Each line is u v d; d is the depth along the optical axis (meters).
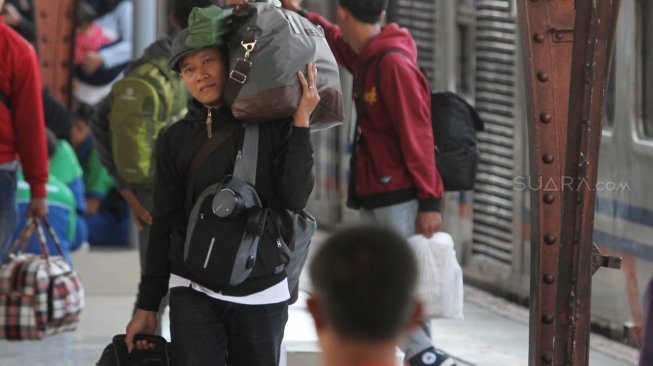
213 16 8.19
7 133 12.59
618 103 14.47
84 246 19.72
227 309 8.30
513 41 16.53
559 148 7.61
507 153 16.78
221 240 8.08
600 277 14.84
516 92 16.48
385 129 11.76
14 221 12.76
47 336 13.84
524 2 7.54
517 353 14.31
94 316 15.39
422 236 11.66
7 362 12.96
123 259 19.20
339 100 8.38
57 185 16.22
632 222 14.25
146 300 8.63
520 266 16.66
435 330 15.46
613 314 14.65
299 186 8.23
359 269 4.66
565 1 7.55
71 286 13.93
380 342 4.65
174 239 8.52
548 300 7.65
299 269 8.75
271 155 8.31
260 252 8.27
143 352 8.66
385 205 11.77
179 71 8.55
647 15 14.08
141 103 11.66
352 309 4.64
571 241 7.23
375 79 11.66
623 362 13.78
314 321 4.75
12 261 13.73
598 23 6.97
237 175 8.24
